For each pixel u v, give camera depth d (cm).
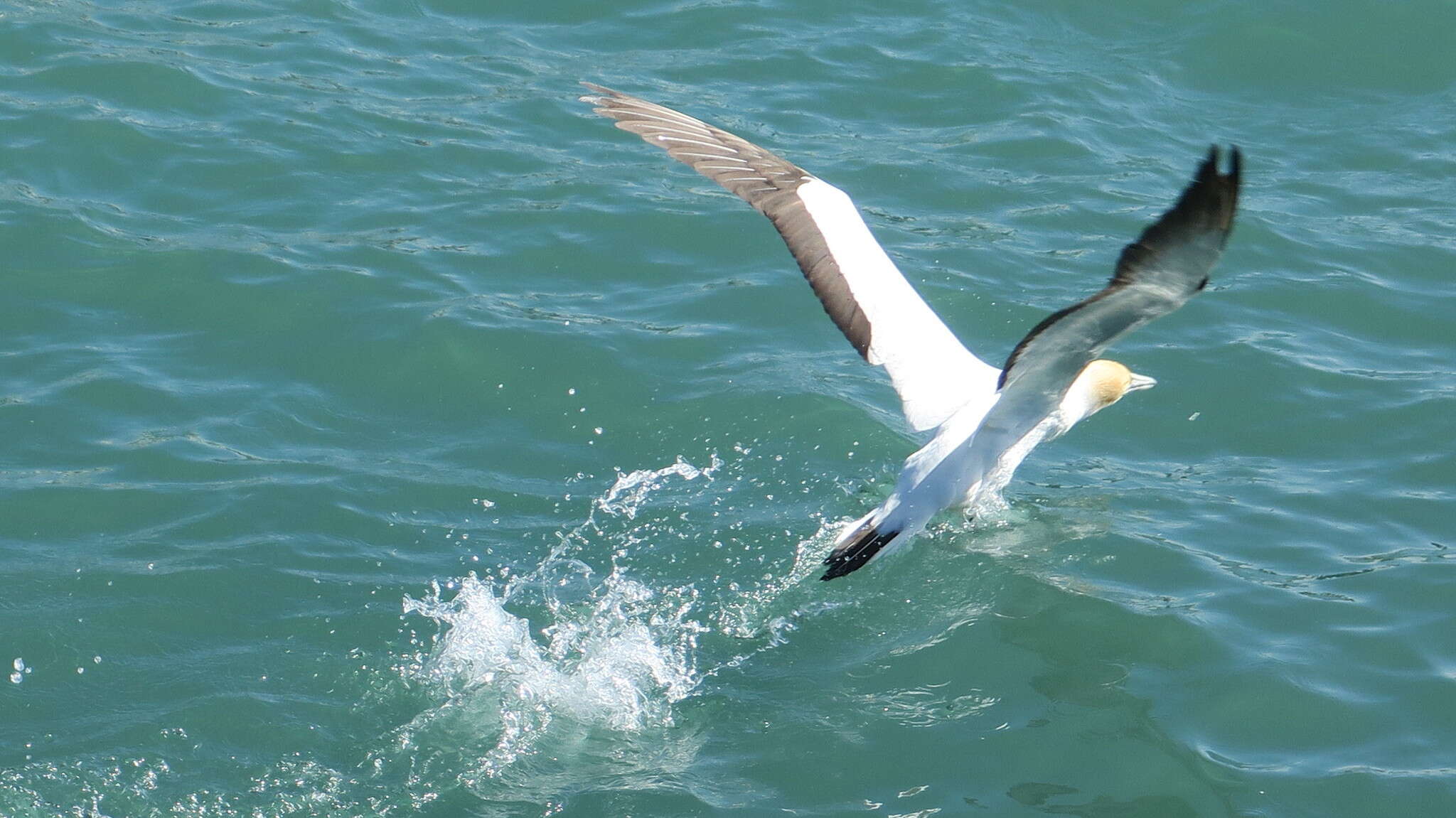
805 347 1227
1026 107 1647
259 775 795
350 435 1105
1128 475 1090
